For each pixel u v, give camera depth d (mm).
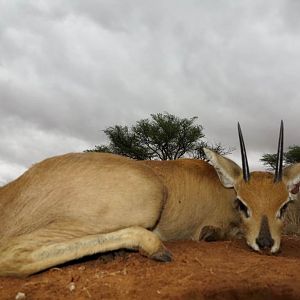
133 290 452
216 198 751
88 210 562
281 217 673
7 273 510
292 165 705
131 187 582
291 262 553
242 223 700
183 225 729
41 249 518
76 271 521
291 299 424
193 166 751
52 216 558
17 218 560
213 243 693
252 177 697
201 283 463
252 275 489
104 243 541
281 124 683
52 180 577
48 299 440
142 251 558
